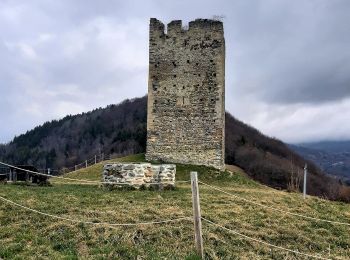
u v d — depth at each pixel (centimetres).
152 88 3797
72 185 2591
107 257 1284
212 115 3691
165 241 1467
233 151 7638
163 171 2423
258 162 7250
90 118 12019
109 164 2398
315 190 6475
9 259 1212
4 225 1547
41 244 1371
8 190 2080
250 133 9725
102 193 2127
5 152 10525
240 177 3522
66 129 11556
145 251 1362
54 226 1525
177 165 3653
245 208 2017
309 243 1647
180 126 3734
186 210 1812
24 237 1419
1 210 1694
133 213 1717
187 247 1427
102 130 10812
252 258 1421
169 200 2020
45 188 2288
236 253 1445
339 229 1850
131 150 8106
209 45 3722
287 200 2367
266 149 8894
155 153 3766
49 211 1700
